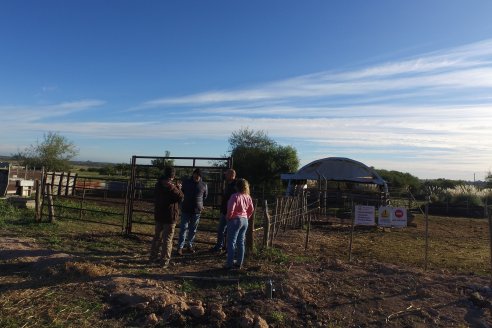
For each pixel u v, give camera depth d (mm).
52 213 13734
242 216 8148
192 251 9922
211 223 16922
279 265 8523
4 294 6289
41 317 5574
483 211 29250
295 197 17750
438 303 6637
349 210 23000
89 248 9961
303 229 17203
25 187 26328
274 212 14977
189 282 7254
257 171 46406
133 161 11961
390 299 6703
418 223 23359
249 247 9484
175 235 12359
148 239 11758
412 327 5844
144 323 5547
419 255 12180
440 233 18641
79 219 13930
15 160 50781
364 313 6199
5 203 16953
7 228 12117
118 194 28469
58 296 6246
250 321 5574
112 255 9305
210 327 5539
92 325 5473
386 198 23016
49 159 50594
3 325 5266
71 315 5680
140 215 18078
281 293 6652
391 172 54844
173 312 5723
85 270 7383
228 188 9688
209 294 6723
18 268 7812
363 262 9008
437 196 36969
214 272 7914
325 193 24031
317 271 8039
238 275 7684
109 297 6266
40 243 10109
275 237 13938
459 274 8664
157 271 7941
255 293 6672
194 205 9664
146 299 6098
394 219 9617
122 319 5664
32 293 6348
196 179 9734
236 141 49938
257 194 33938
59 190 14328
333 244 13539
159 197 8531
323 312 6121
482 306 6578
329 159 28938
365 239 15289
